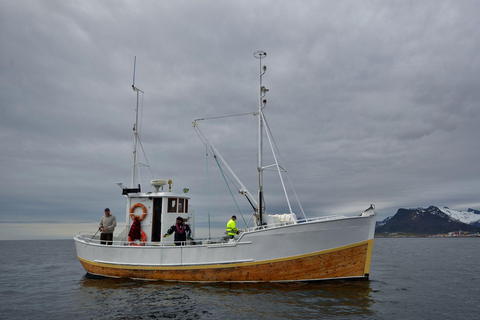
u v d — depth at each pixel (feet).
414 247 301.02
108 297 46.60
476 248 269.85
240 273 50.65
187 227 60.39
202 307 39.96
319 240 49.44
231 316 36.47
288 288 47.88
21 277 77.92
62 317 38.65
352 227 50.34
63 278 74.23
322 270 50.26
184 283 53.11
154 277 55.36
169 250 54.24
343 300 42.45
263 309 38.70
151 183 61.98
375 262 117.50
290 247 49.44
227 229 55.88
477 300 47.37
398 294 49.34
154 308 40.19
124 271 57.88
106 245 59.77
